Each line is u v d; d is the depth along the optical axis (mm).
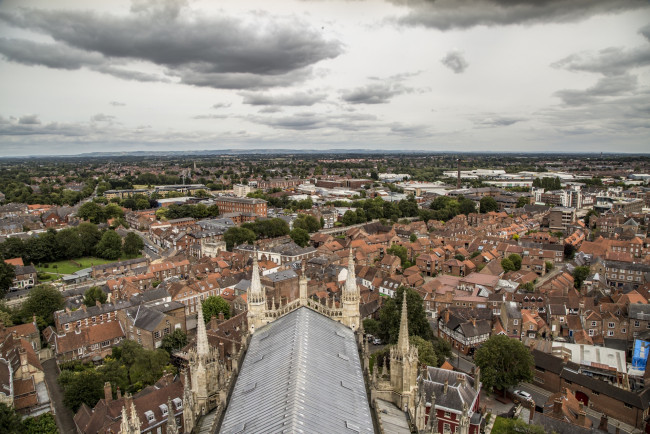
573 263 198750
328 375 47656
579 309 141625
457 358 124062
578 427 76875
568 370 105438
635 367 110688
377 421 44781
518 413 94062
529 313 137000
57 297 149250
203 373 56906
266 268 189000
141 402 86250
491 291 158250
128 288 159125
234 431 40812
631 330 130000
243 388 48406
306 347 50688
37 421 86000
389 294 168125
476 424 84562
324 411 40500
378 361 104500
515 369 101312
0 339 112000
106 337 132125
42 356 126562
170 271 194250
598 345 127938
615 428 83625
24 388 94688
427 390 90125
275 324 62938
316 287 164000
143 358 104562
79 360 122438
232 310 154875
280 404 40438
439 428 87562
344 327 65125
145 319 131250
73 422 94375
